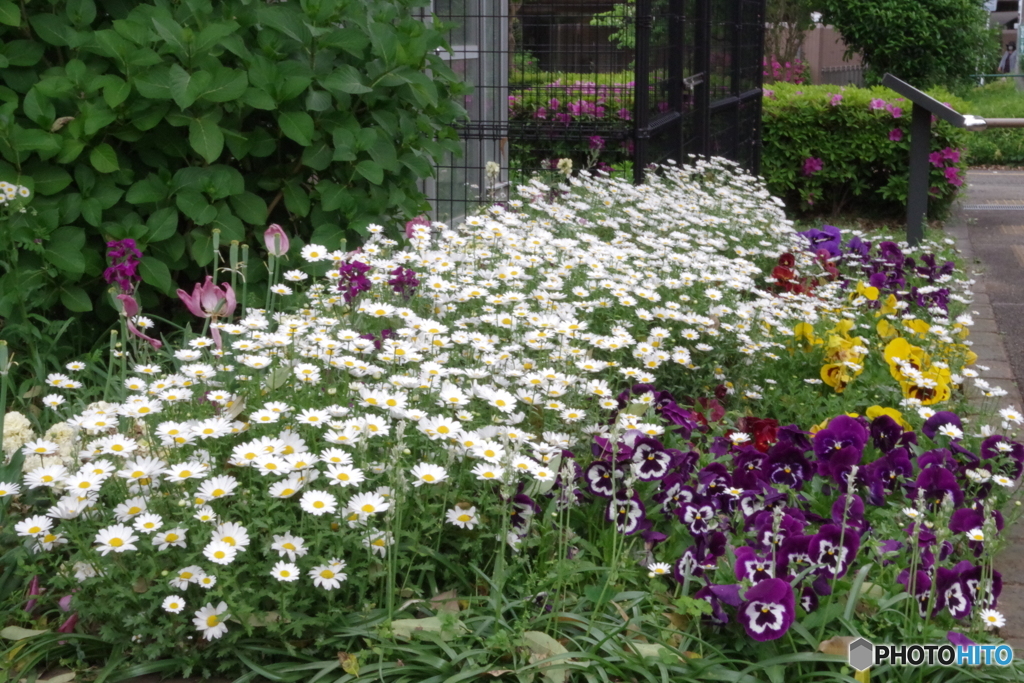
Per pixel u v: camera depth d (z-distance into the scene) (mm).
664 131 7566
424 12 7191
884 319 5105
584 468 3096
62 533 2514
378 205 4668
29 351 3982
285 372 2965
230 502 2574
